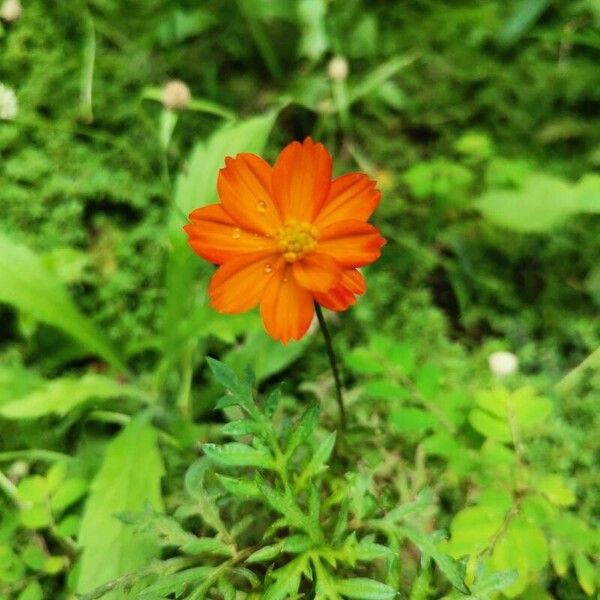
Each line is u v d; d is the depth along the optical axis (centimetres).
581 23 37
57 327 27
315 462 17
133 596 18
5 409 23
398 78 36
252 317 26
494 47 37
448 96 36
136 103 35
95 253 31
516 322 29
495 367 26
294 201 16
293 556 20
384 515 20
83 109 34
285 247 15
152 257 31
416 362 28
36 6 36
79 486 21
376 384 22
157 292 30
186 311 29
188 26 37
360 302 29
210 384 27
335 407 23
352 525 18
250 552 18
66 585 22
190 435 25
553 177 30
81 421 26
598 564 21
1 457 24
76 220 31
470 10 37
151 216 32
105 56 36
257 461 16
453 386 27
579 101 35
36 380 26
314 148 15
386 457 23
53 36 36
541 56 36
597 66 35
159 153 34
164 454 25
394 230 32
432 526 23
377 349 22
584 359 28
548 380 27
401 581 19
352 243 15
